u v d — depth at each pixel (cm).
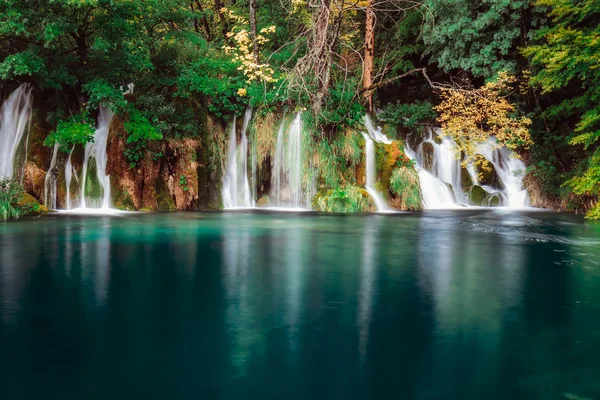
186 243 1203
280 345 566
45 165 1889
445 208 2189
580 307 712
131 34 1903
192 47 2358
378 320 650
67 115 1966
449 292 789
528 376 497
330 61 1850
